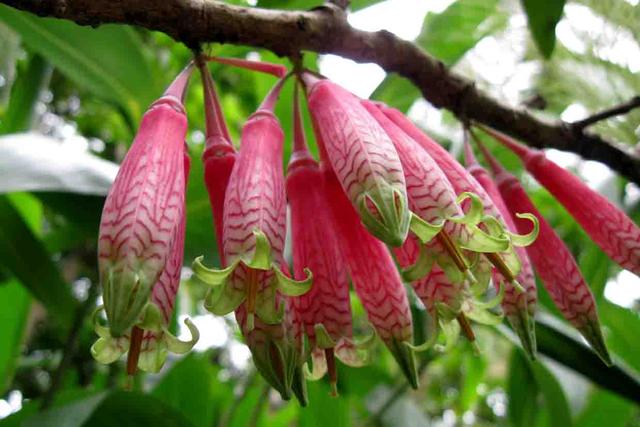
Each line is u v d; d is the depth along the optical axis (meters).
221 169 0.16
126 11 0.15
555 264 0.18
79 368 0.41
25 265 0.27
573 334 0.23
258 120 0.16
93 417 0.23
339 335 0.15
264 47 0.17
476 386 0.47
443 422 0.63
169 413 0.24
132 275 0.12
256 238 0.13
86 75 0.29
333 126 0.15
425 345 0.16
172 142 0.14
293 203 0.16
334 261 0.16
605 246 0.19
